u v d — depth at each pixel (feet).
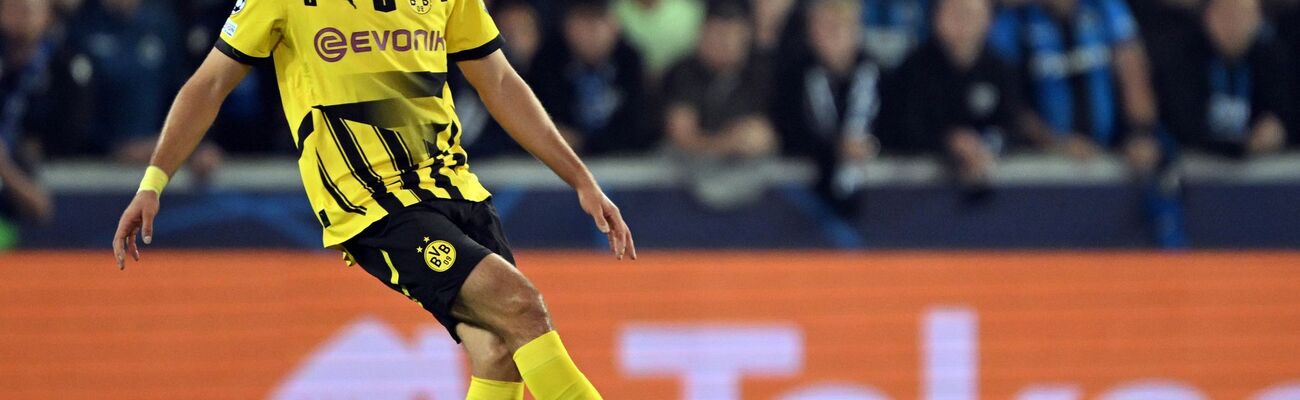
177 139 37.24
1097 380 81.66
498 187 79.25
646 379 77.15
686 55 81.76
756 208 81.25
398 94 37.42
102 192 76.07
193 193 76.38
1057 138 83.92
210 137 76.59
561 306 76.69
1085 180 84.17
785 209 81.41
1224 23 85.40
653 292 77.92
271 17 37.09
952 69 82.33
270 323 74.13
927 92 82.28
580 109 80.28
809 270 79.46
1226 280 83.56
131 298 72.79
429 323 76.02
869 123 82.07
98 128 76.28
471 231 38.50
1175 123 85.40
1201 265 83.35
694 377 77.61
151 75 76.95
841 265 79.71
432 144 38.11
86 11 76.74
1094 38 84.89
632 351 77.10
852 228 81.92
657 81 81.82
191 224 76.28
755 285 78.84
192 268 73.77
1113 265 82.69
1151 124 85.10
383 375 75.05
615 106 80.59
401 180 37.60
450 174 38.50
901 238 82.43
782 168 81.61
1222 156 85.61
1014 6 84.79
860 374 79.05
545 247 79.51
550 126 40.19
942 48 82.48
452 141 38.78
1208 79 85.56
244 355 73.51
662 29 82.84
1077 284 82.07
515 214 79.36
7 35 74.64
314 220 77.71
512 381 37.32
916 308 80.12
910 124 82.33
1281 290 84.07
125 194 76.38
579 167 40.22
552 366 35.88
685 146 80.84
